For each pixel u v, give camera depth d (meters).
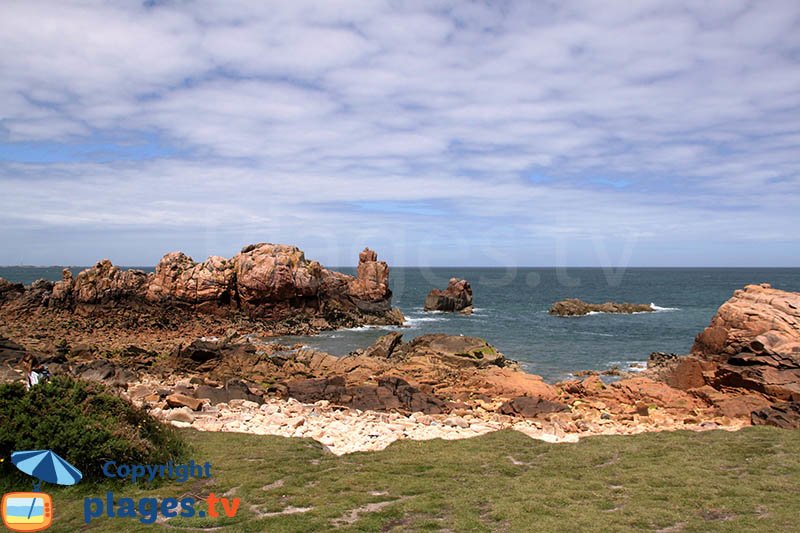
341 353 52.78
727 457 17.19
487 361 43.84
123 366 39.59
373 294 80.94
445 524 11.77
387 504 13.08
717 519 12.23
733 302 35.62
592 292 137.25
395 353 47.88
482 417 26.55
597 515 12.31
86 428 13.79
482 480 14.95
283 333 64.12
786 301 33.94
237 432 20.36
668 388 32.06
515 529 11.52
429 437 20.78
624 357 50.19
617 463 16.72
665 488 14.30
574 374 42.47
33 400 14.23
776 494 13.73
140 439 14.73
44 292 71.19
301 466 15.97
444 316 85.50
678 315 86.00
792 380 28.58
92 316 66.81
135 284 70.88
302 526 11.55
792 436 19.64
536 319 81.25
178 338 58.06
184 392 28.81
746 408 27.20
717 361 34.00
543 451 18.19
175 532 11.23
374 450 18.42
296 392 30.91
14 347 37.16
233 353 44.22
